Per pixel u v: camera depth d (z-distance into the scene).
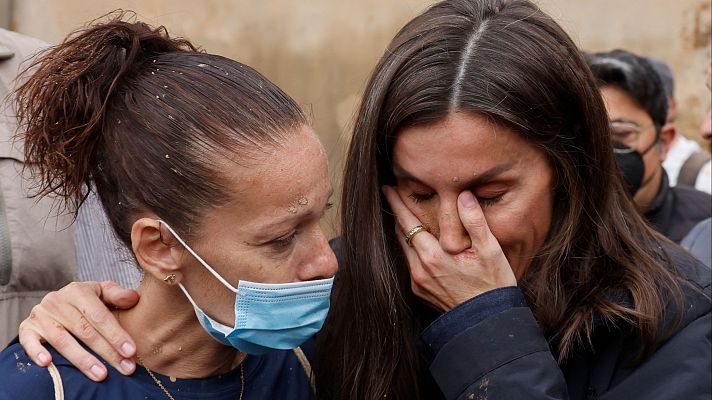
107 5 10.15
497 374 4.05
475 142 4.03
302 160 3.58
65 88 3.61
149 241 3.61
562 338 4.37
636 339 4.37
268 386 4.09
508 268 4.25
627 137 7.04
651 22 12.17
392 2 11.93
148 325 3.78
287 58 12.03
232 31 11.87
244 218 3.54
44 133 3.66
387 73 4.21
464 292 4.25
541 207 4.28
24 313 5.25
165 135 3.54
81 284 3.87
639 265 4.43
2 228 5.14
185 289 3.68
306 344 4.63
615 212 4.51
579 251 4.46
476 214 4.17
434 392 4.73
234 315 3.69
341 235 4.62
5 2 10.28
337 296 4.68
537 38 4.20
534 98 4.07
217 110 3.55
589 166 4.37
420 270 4.36
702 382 4.21
